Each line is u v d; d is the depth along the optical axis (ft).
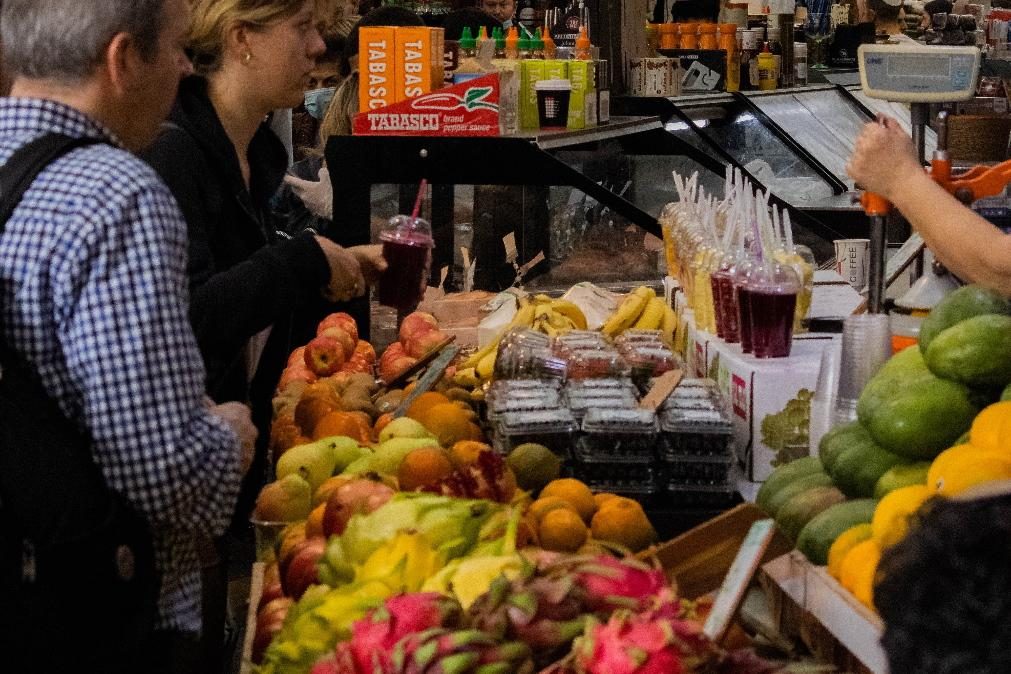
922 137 9.44
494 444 10.16
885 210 8.74
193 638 7.13
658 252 15.16
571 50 17.02
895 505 6.36
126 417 6.20
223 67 10.28
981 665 2.93
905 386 7.55
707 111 21.66
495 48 16.75
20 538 6.08
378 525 7.03
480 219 14.70
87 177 6.28
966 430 7.33
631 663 5.00
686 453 9.46
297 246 9.25
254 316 9.04
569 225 14.85
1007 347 7.27
